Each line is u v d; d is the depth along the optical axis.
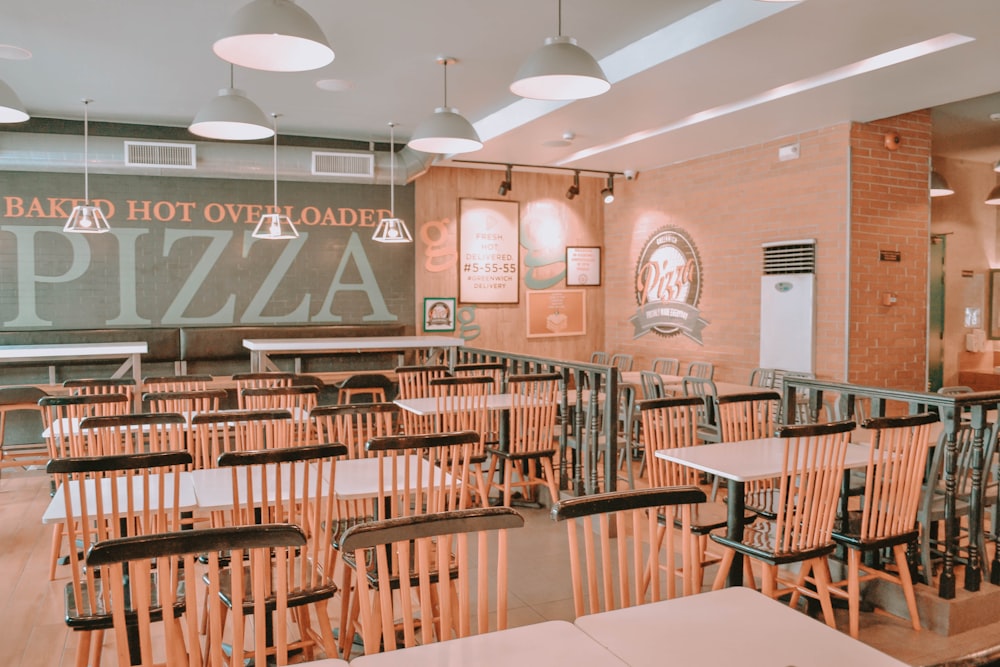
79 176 8.10
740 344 8.49
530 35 5.51
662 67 5.50
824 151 7.40
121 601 1.79
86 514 2.53
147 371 8.34
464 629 1.98
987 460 3.97
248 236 8.79
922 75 5.72
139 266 8.37
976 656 1.28
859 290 7.26
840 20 4.56
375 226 9.34
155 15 5.09
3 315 7.89
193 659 1.89
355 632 3.39
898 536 3.41
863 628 3.71
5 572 4.48
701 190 8.99
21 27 5.29
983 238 9.98
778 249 7.88
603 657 1.68
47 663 3.36
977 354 10.02
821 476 3.23
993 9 4.39
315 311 9.11
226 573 3.00
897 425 3.34
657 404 4.02
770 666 1.63
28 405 6.76
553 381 5.33
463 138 5.34
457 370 6.36
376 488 3.10
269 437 3.90
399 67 6.24
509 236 10.09
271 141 8.78
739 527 3.41
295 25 3.31
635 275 10.20
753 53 5.18
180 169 7.83
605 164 9.55
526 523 5.48
